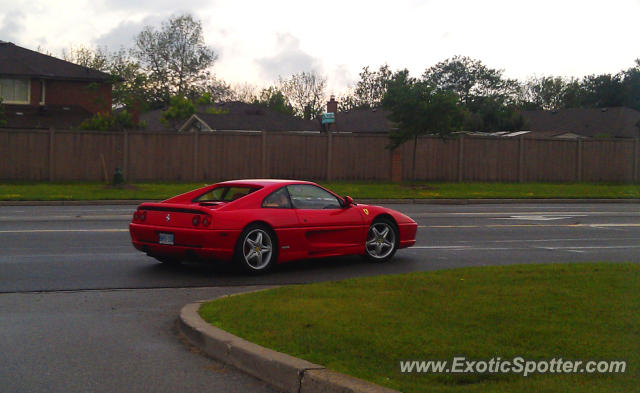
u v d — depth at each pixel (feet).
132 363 19.67
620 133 153.58
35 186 89.71
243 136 100.94
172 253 33.83
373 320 21.79
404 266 37.37
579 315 22.18
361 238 37.68
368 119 158.40
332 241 36.63
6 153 94.63
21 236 46.01
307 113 249.14
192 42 200.34
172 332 23.12
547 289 26.43
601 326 20.89
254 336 20.34
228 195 35.83
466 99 241.76
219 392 17.40
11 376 18.42
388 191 91.81
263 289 28.81
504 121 173.99
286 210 35.14
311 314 22.70
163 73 198.49
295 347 19.13
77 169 96.84
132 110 147.95
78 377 18.44
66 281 31.63
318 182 102.22
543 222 61.93
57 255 38.63
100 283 31.40
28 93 130.93
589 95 203.31
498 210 75.25
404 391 15.71
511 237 50.72
